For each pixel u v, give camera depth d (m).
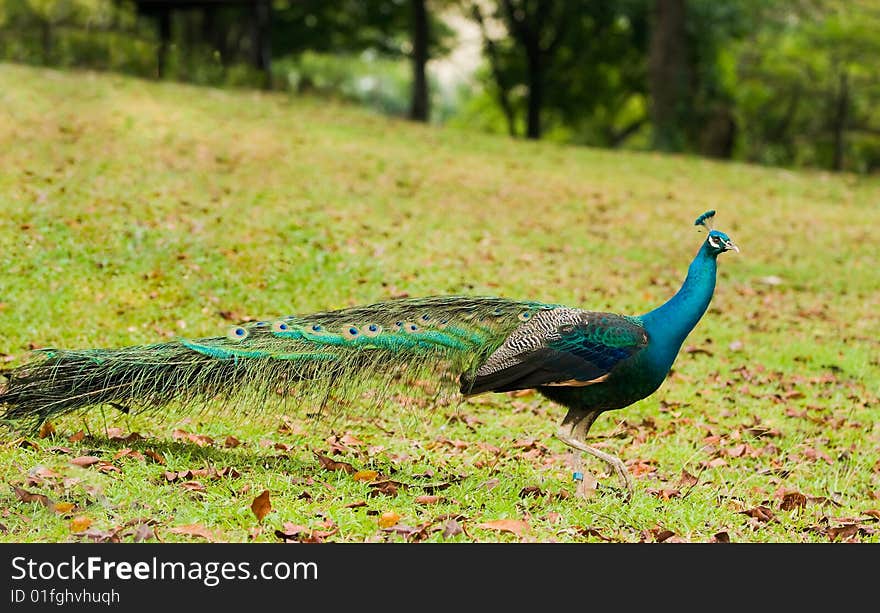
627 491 6.40
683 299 6.24
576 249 14.50
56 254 10.99
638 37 38.81
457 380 6.40
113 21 27.50
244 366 6.20
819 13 36.47
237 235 12.60
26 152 15.17
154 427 7.05
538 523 5.98
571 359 6.15
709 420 8.59
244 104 23.14
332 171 17.38
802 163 42.84
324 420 7.18
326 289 11.22
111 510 5.65
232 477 6.25
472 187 17.86
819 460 7.80
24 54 24.72
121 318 9.66
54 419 6.46
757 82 41.75
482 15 41.00
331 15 41.59
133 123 18.53
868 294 13.77
